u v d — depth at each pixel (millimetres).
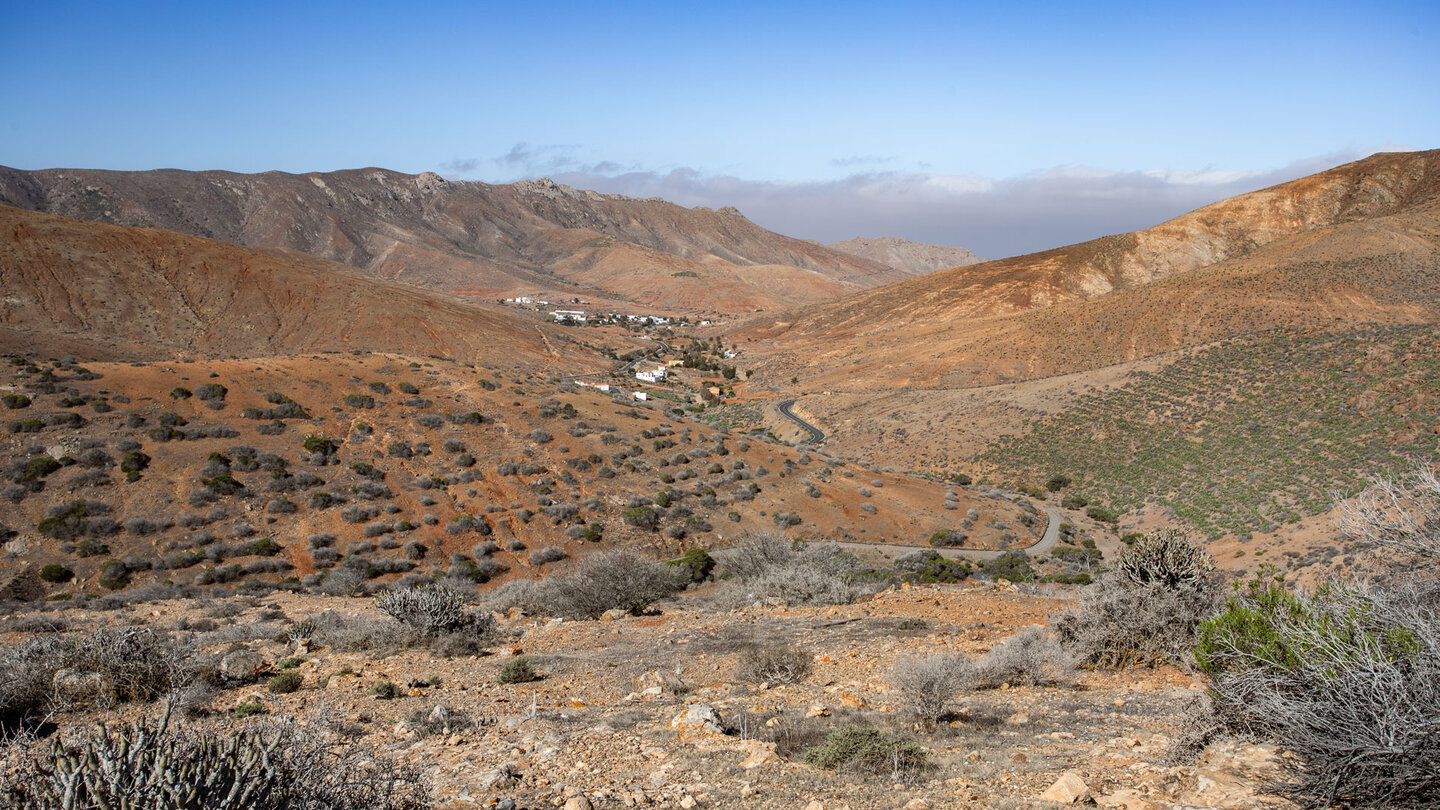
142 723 4535
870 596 21734
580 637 16328
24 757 4785
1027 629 13391
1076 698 10062
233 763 4613
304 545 38844
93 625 18953
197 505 39406
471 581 38031
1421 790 4922
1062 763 7207
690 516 48031
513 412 55531
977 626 15727
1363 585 6246
